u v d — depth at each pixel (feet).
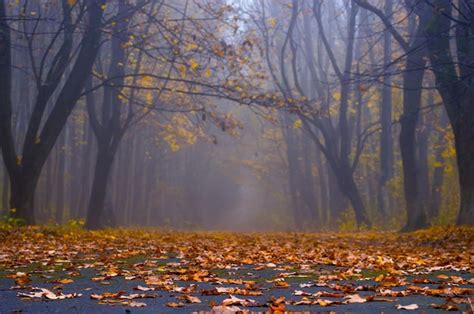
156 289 21.38
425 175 117.19
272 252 38.24
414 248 43.57
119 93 75.66
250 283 22.79
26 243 43.78
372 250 41.37
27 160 62.49
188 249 40.09
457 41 55.72
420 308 17.16
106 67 120.06
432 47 57.36
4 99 62.23
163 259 33.63
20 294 19.65
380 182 106.11
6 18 56.59
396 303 18.24
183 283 23.25
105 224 91.91
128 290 21.11
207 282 23.62
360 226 93.25
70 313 16.29
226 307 17.15
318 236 64.85
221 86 67.15
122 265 29.91
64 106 63.62
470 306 17.31
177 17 101.09
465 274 26.61
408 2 52.19
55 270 27.68
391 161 118.11
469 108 56.70
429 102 118.11
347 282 23.73
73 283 23.08
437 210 109.70
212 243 47.67
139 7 63.52
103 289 21.39
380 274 26.35
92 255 35.65
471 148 56.39
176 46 63.87
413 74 69.72
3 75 62.23
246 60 67.67
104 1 63.21
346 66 96.84
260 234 73.36
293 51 99.50
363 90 53.36
